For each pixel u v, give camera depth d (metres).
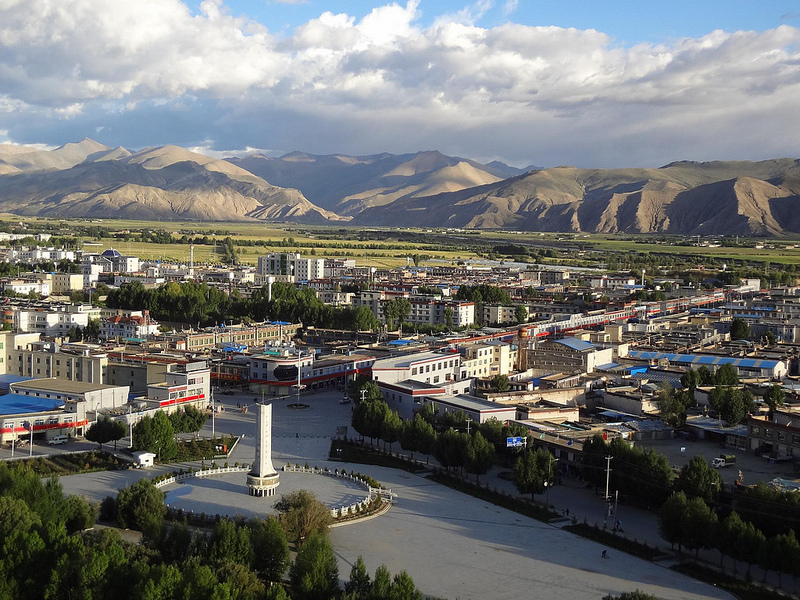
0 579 163.38
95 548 170.38
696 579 191.50
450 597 176.38
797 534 199.00
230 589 155.25
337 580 169.62
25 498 199.00
